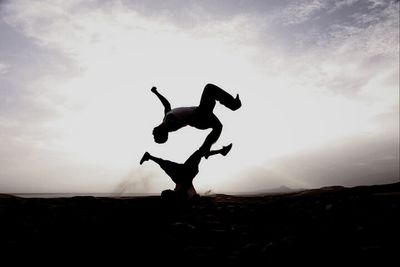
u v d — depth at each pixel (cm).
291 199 481
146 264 198
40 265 195
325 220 308
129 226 308
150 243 246
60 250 228
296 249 212
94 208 409
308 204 423
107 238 263
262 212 384
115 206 424
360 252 194
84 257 212
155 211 389
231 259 202
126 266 195
